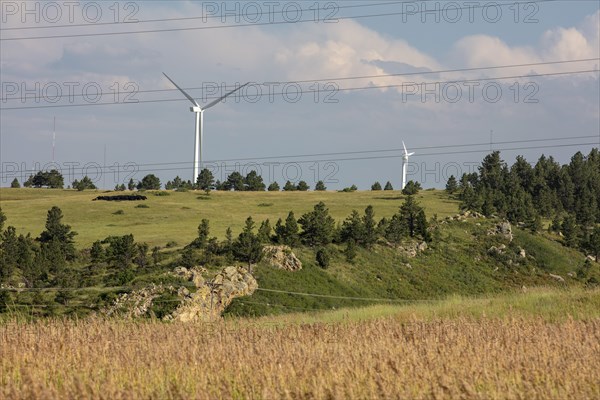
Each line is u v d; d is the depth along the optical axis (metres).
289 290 113.81
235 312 97.81
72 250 126.00
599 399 22.59
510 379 24.12
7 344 31.50
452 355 28.14
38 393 22.23
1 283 100.62
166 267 112.75
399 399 22.14
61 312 85.19
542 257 159.38
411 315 46.34
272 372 24.56
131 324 39.53
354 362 26.52
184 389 23.89
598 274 157.00
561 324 38.91
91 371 26.72
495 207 189.75
